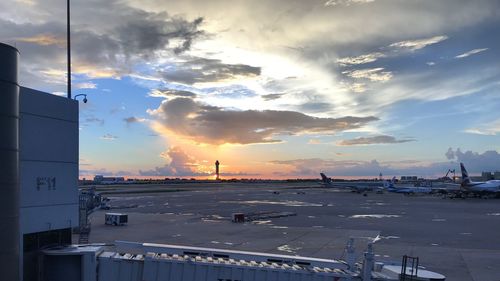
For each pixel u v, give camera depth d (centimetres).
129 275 1528
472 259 3778
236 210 9550
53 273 1496
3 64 1198
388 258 3766
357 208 10306
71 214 1645
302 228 6091
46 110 1531
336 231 5750
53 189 1556
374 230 5897
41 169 1502
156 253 1631
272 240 4862
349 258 1662
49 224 1531
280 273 1530
